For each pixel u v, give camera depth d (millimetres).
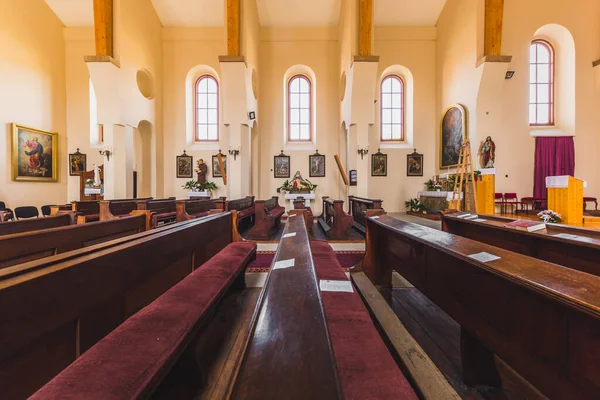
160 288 1983
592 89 9617
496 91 8875
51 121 10242
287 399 703
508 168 9578
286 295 1220
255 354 836
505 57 8531
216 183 11547
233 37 8539
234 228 3998
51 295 1052
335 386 740
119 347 979
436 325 2426
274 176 11539
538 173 9555
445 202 9289
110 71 8383
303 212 5676
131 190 9297
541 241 2764
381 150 11602
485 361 1714
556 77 10000
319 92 11469
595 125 9625
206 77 11875
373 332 1082
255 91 10562
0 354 868
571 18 9594
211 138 11914
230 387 777
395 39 11438
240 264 2273
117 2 8594
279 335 923
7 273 959
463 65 9562
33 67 9656
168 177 11484
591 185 9586
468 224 3910
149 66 10477
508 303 1386
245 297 2945
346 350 963
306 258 1813
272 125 11531
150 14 10547
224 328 2299
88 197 9758
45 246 2004
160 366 893
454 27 10078
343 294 1478
